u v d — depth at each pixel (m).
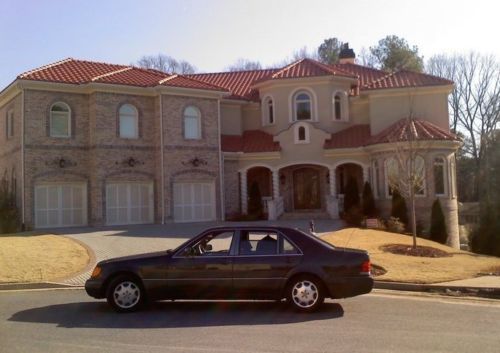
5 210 26.28
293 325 8.88
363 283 9.84
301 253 10.02
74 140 27.20
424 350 7.26
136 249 18.58
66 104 27.11
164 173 28.23
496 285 12.51
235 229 10.38
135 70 30.47
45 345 7.67
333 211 28.56
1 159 29.66
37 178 26.12
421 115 30.11
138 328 8.75
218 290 10.03
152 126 28.78
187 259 10.14
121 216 27.67
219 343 7.69
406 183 20.41
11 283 13.54
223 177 30.42
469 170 53.00
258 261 10.02
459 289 12.45
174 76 30.23
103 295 10.23
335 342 7.70
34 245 18.45
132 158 27.95
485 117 51.38
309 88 31.98
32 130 26.11
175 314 9.93
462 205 45.44
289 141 30.75
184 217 28.88
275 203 28.97
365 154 29.69
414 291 12.62
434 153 26.67
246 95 34.31
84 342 7.83
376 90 30.09
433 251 18.45
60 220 26.75
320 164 30.38
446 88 29.70
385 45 50.34
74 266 15.70
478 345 7.52
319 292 9.94
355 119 32.62
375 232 22.81
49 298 11.90
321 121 31.75
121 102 27.81
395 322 9.09
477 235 29.73
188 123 29.28
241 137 33.00
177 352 7.22
